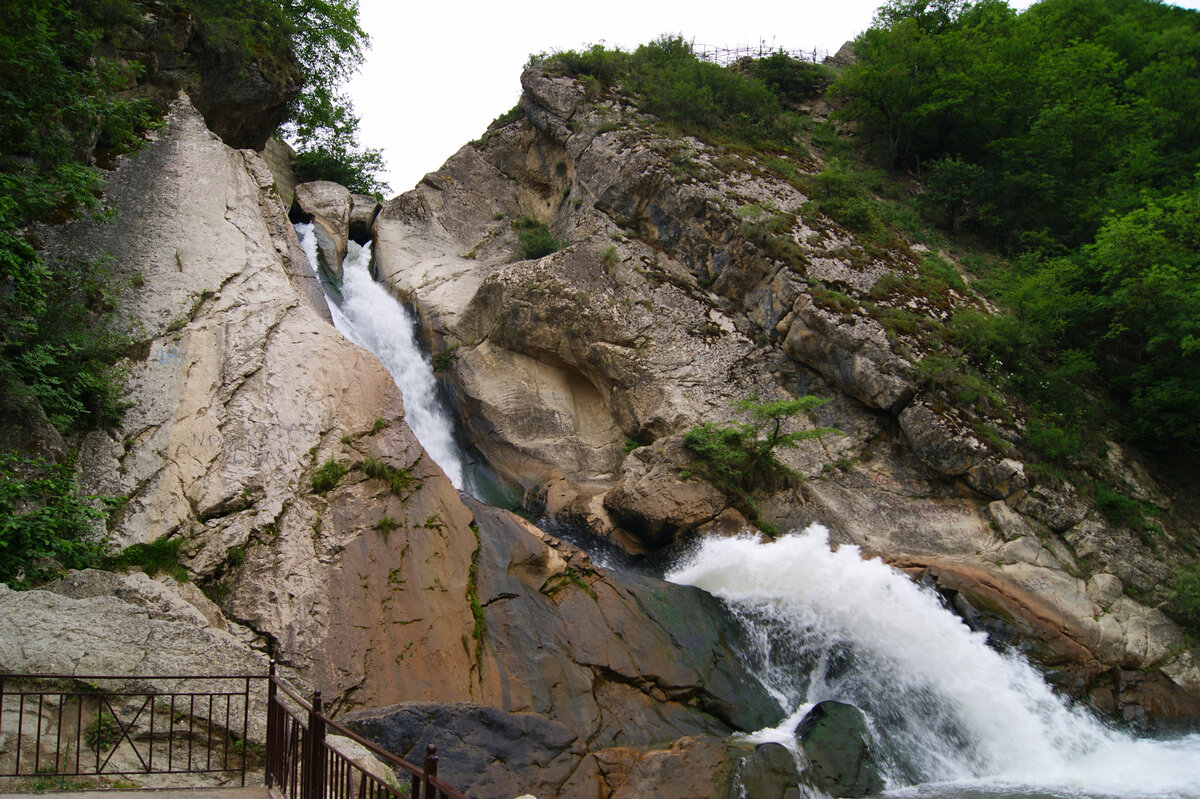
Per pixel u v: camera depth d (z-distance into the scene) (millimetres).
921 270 23844
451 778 9523
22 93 13914
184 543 12117
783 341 21344
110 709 7422
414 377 23453
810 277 21703
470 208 30562
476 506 15125
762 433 19750
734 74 31672
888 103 31250
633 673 13469
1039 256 25734
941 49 30578
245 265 16844
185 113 19891
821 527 17906
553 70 30312
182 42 21141
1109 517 18719
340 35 30047
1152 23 37812
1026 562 17422
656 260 24156
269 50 24688
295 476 13570
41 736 7391
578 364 22328
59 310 13930
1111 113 27500
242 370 14742
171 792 7078
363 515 13484
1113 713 15641
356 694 11500
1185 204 21750
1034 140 27734
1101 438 20625
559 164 29984
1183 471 20875
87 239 15656
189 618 9820
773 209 23828
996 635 16109
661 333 21922
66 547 10047
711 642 14695
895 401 19531
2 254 11656
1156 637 16766
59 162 14758
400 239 28453
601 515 18625
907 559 17203
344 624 12055
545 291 22375
